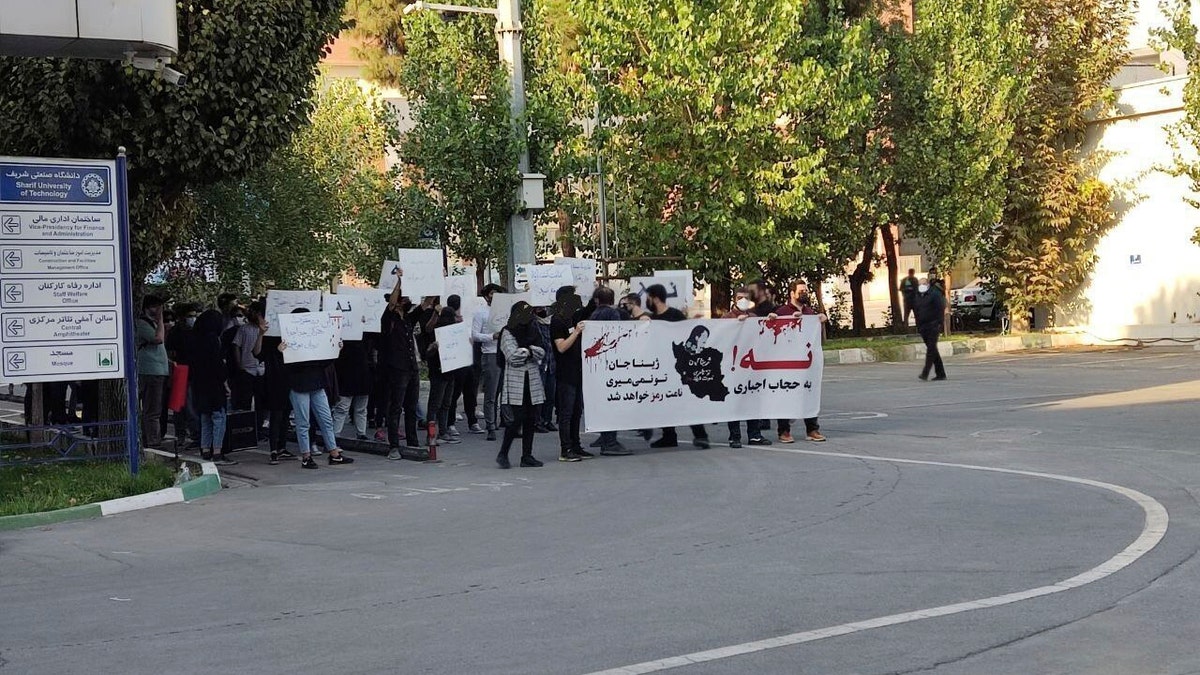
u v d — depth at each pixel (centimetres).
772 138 2948
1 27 1172
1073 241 3525
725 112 2948
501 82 2517
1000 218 3450
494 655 623
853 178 3228
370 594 786
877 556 848
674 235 2916
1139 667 581
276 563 909
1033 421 1650
